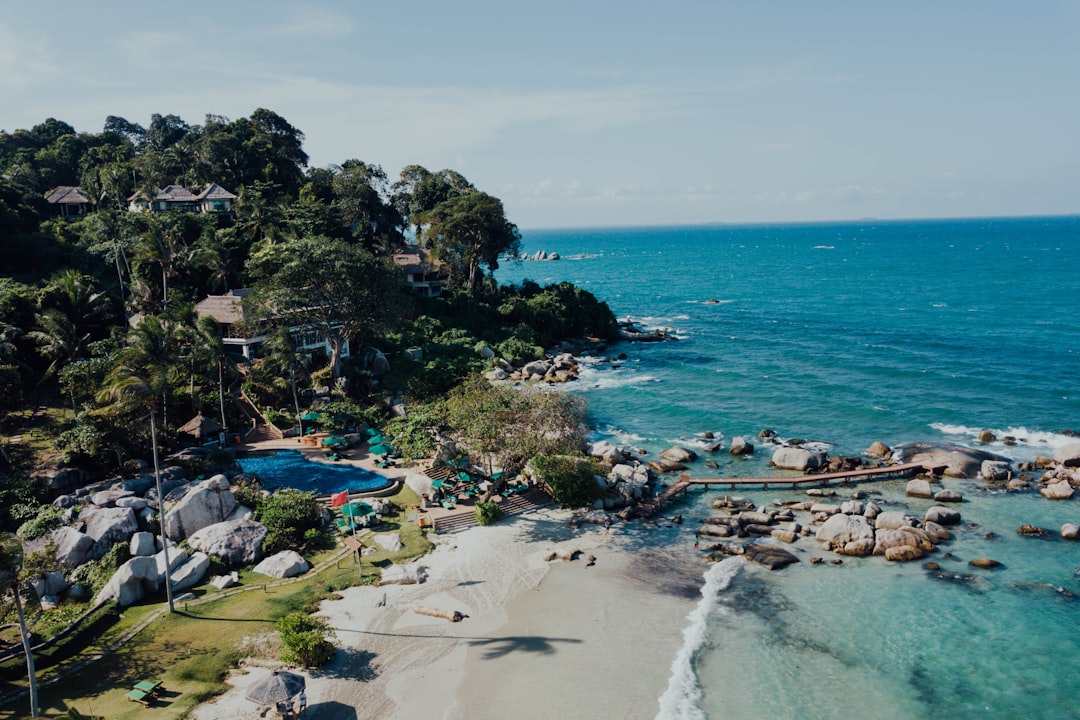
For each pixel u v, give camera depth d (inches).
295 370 2903.5
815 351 4564.5
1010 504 2272.4
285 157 5733.3
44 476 2112.5
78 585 1695.4
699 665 1473.9
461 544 2003.0
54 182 5359.3
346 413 2881.4
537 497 2329.0
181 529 1908.2
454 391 2684.5
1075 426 2982.3
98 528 1847.9
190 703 1273.4
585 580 1819.6
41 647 1395.2
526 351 4389.8
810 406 3390.7
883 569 1881.2
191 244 4207.7
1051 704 1350.9
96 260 3784.5
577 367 4237.2
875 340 4879.4
